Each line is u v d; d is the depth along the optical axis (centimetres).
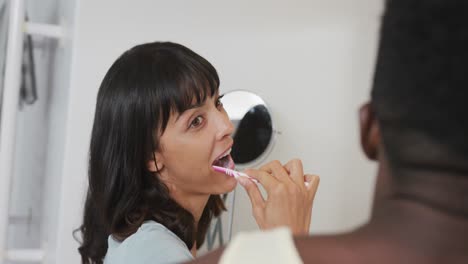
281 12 149
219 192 98
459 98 30
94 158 98
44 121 168
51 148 154
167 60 93
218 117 96
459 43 29
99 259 108
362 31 153
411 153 33
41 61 181
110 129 96
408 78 31
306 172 153
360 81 153
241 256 36
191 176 96
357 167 155
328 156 154
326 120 153
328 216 155
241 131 134
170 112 92
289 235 36
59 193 138
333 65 153
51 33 145
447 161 31
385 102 33
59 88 149
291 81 150
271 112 134
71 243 137
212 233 140
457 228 33
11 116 131
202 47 145
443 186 33
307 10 151
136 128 93
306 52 151
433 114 30
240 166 134
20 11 131
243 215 147
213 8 145
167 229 92
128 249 89
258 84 148
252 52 148
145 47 97
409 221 34
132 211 94
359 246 35
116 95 94
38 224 164
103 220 97
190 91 92
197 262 41
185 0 143
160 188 95
